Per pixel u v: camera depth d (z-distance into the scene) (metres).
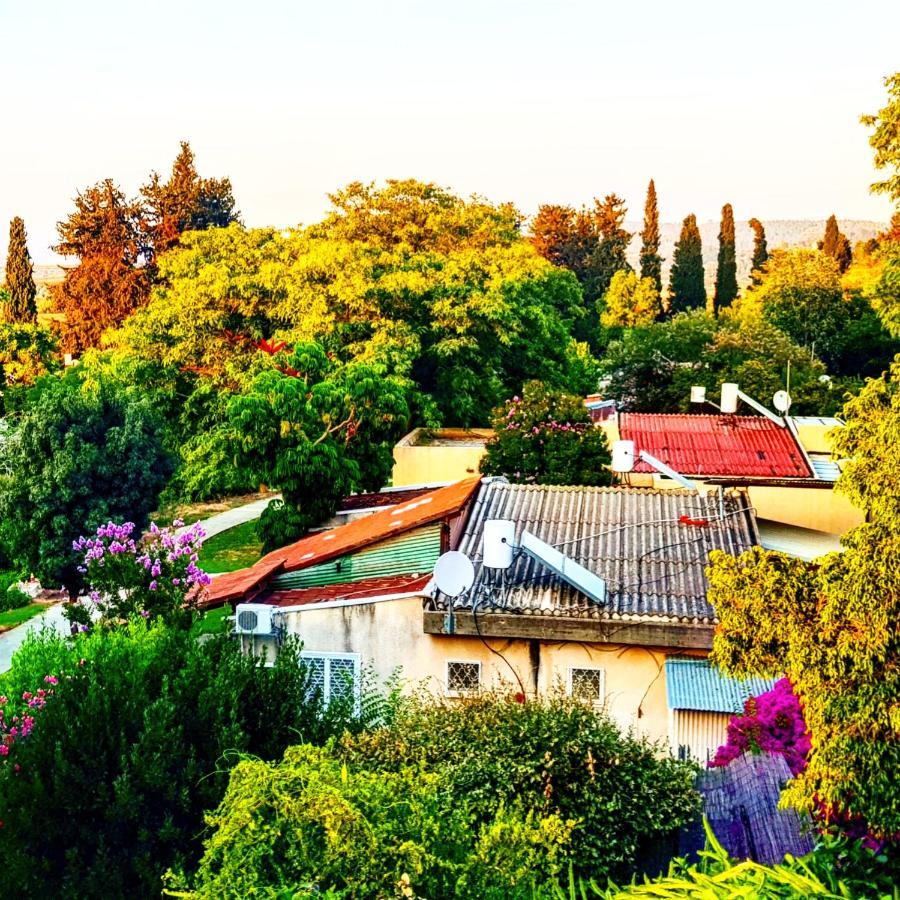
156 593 17.22
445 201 60.69
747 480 19.94
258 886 6.13
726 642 8.94
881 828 7.86
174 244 76.12
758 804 10.31
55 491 26.52
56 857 9.68
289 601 16.64
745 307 77.94
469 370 41.50
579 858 9.27
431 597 15.41
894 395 8.89
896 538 8.12
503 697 11.48
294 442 25.98
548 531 17.70
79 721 10.19
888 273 29.20
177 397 40.88
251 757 8.59
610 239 106.19
